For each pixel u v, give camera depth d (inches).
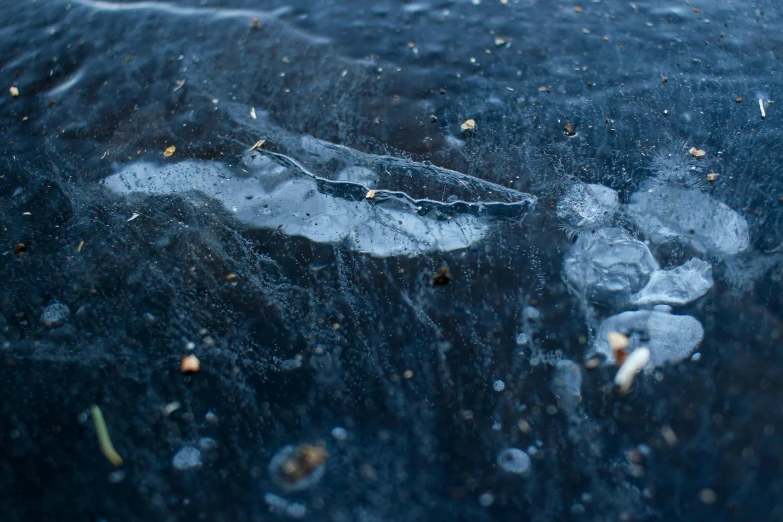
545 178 14.0
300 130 14.7
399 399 12.3
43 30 16.2
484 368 12.5
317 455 12.0
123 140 14.6
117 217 13.7
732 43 15.5
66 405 12.3
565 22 16.0
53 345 12.7
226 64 15.6
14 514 11.7
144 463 11.9
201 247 13.4
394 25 16.1
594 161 14.1
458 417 12.2
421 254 13.3
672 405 12.1
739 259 13.1
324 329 12.8
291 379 12.4
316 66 15.5
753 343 12.5
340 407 12.3
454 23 16.1
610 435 12.0
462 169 14.1
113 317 12.9
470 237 13.4
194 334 12.8
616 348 12.5
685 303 12.8
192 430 12.1
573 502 11.7
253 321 12.9
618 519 11.6
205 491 11.8
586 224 13.5
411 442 12.0
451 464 11.9
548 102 14.8
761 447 11.9
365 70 15.4
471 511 11.7
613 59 15.4
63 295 13.1
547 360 12.5
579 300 12.9
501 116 14.7
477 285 13.1
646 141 14.2
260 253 13.4
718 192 13.6
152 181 14.1
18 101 15.2
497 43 15.7
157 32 16.1
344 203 13.8
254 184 14.1
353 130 14.6
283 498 11.8
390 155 14.3
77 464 11.9
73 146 14.5
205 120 14.8
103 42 16.0
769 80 14.9
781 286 12.9
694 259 13.1
